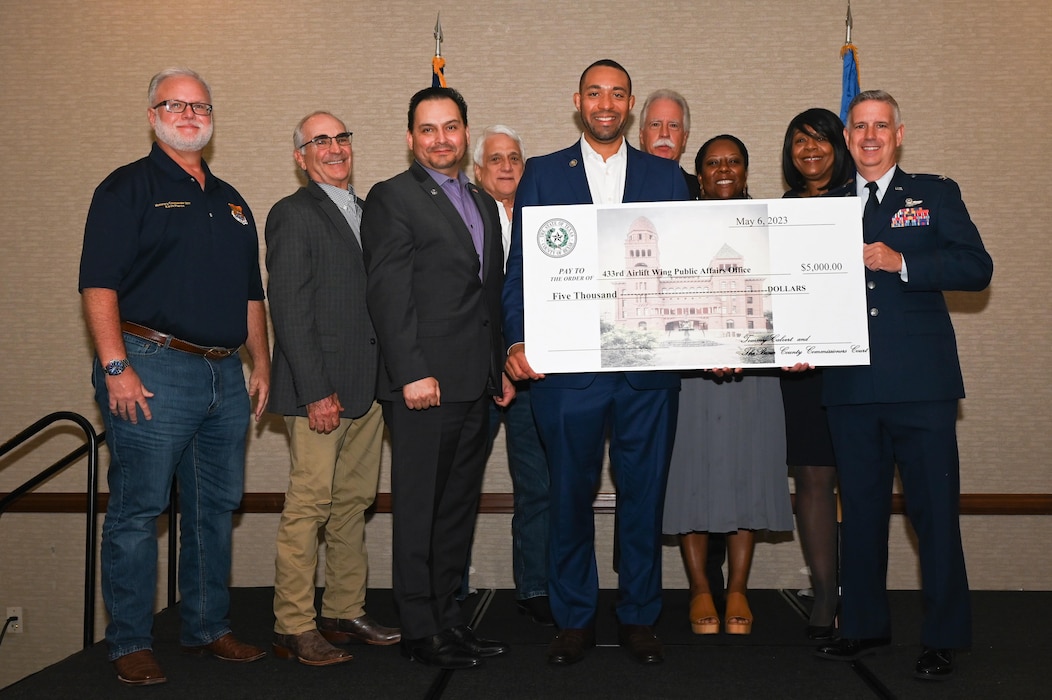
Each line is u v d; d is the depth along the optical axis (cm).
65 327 457
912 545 428
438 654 271
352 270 292
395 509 276
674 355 268
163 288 261
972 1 435
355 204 311
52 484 457
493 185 355
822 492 310
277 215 288
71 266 457
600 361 268
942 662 258
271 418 448
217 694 249
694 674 264
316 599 391
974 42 434
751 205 269
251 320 305
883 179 273
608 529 435
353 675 265
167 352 262
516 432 352
